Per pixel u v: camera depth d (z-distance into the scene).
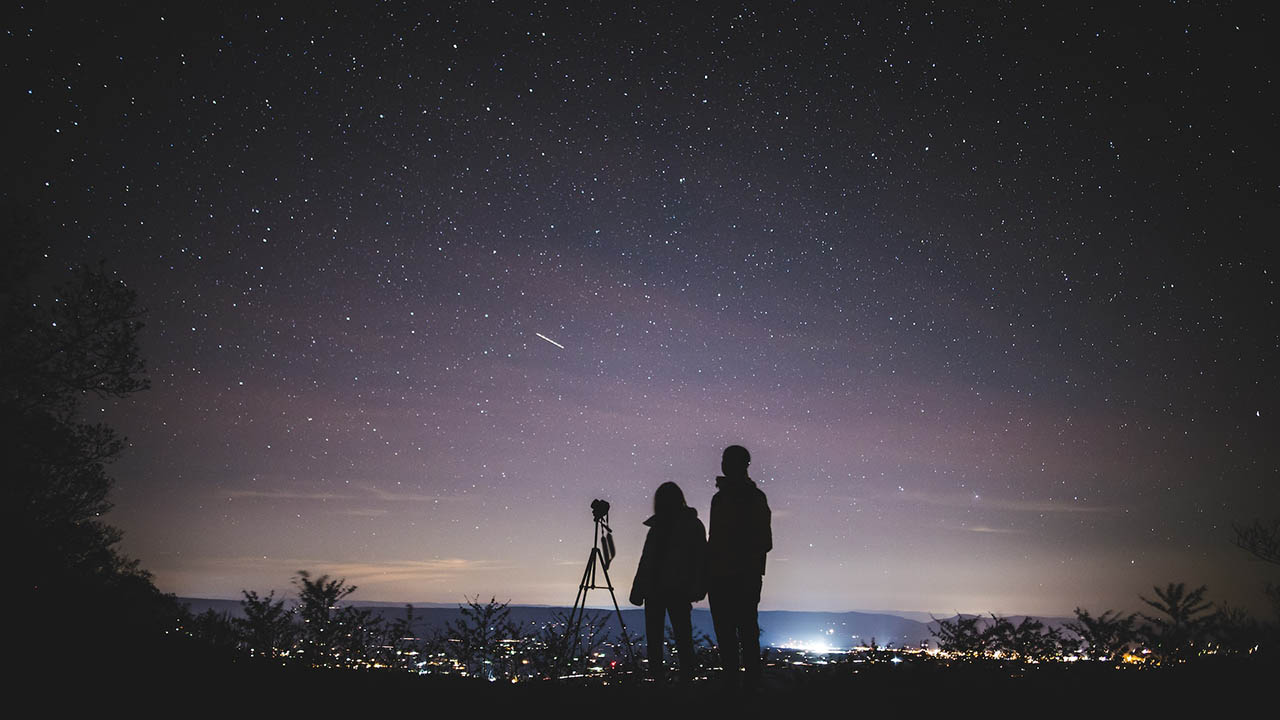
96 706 5.96
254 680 7.08
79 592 10.25
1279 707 5.82
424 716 6.24
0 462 11.40
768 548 6.67
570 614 10.28
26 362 11.59
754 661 6.55
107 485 12.90
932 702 6.38
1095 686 6.74
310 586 10.70
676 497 8.05
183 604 12.66
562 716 6.27
